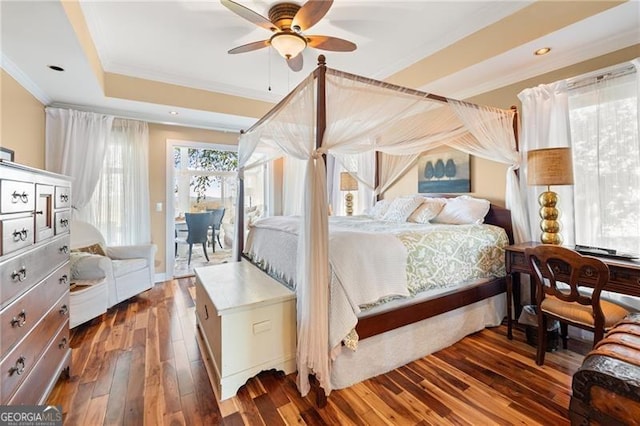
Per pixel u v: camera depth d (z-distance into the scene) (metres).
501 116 2.83
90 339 2.57
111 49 3.06
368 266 2.00
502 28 2.57
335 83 1.91
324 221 1.84
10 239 1.24
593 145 2.47
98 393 1.86
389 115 2.17
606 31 2.25
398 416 1.69
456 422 1.64
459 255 2.51
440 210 3.42
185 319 3.02
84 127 3.65
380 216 3.91
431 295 2.35
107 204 3.96
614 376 0.99
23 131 2.94
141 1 2.31
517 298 2.89
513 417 1.67
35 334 1.47
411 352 2.24
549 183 2.35
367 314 2.00
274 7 2.31
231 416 1.69
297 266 2.03
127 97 3.51
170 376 2.05
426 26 2.75
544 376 2.05
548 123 2.68
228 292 2.16
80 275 2.93
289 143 2.15
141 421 1.64
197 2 2.34
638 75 2.15
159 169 4.43
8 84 2.64
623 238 2.33
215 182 5.70
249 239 3.47
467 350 2.41
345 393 1.89
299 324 1.94
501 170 3.25
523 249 2.45
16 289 1.29
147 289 3.72
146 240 4.24
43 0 1.78
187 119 4.34
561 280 2.15
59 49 2.35
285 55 2.48
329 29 2.79
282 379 2.05
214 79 3.87
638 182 2.26
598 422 1.02
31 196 1.43
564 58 2.64
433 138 2.99
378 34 2.88
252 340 1.96
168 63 3.40
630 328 1.33
